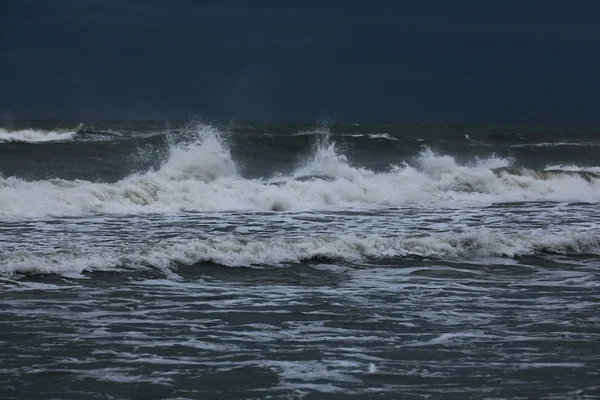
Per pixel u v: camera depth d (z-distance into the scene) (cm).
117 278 3869
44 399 2184
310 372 2466
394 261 4519
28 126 18200
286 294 3653
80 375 2400
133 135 13475
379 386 2342
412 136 16525
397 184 8388
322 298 3578
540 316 3312
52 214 6228
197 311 3284
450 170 9325
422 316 3272
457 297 3681
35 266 3869
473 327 3100
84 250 4188
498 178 9000
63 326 2989
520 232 5591
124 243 4784
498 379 2430
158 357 2605
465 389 2330
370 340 2875
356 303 3500
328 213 6800
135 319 3127
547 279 4178
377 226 5897
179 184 7288
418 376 2447
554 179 9638
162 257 4181
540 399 2256
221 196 7194
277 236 5222
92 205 6556
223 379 2383
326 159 10706
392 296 3662
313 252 4484
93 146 11400
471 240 4881
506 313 3362
